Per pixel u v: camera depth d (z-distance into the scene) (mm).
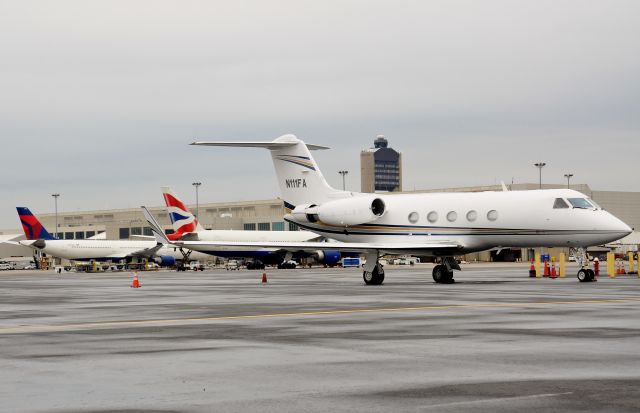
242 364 23578
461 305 44688
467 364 22938
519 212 68688
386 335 30281
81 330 33906
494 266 159125
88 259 174625
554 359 23625
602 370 21672
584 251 71438
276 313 41469
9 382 20922
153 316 40906
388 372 21797
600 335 29359
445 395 18516
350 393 18922
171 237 165250
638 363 22781
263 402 18031
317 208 78500
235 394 19016
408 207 74500
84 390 19734
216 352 26234
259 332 32125
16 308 47906
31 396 19047
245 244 72750
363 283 78438
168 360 24531
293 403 17875
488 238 70438
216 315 40906
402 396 18469
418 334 30391
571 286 64938
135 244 175750
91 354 26047
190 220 165875
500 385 19656
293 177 80750
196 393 19219
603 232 65812
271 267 175875
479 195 71875
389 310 42000
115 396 18953
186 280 95625
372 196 76688
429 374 21375
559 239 68000
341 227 77938
